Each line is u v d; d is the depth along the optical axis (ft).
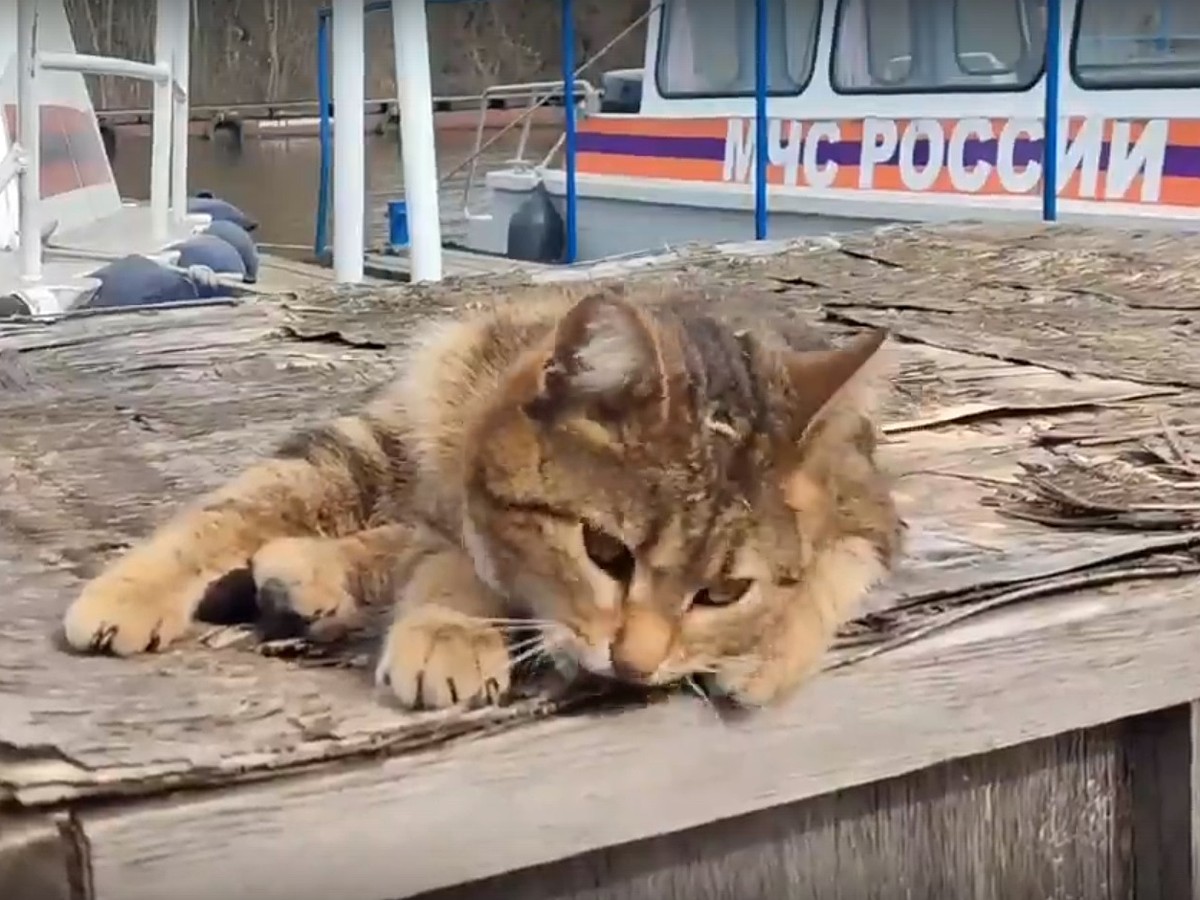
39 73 5.50
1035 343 3.62
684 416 2.02
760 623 2.00
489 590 2.06
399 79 5.71
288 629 2.02
